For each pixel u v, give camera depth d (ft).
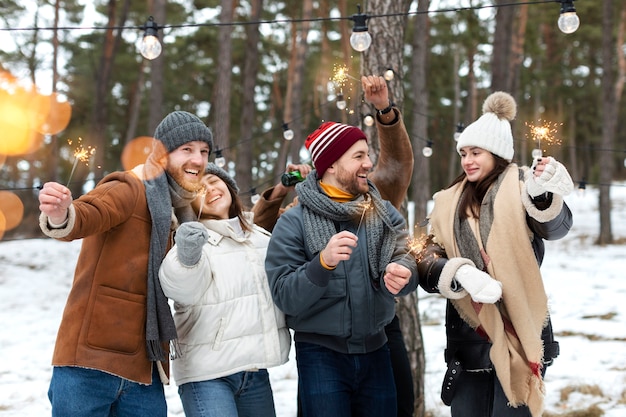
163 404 8.79
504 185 8.86
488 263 8.71
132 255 8.45
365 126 14.12
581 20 91.61
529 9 77.00
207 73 88.94
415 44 47.34
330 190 9.45
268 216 11.30
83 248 8.58
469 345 9.25
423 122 46.93
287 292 8.48
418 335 14.29
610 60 55.06
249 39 52.54
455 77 90.89
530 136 9.41
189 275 8.17
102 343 8.17
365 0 14.52
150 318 8.35
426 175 46.50
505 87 53.57
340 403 8.89
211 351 8.79
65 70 77.05
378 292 9.13
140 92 78.28
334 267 8.18
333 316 8.88
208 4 70.08
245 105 51.78
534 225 8.59
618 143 115.03
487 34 74.79
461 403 9.37
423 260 9.06
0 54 71.41
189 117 9.08
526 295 8.55
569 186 7.89
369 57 14.33
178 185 9.04
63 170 74.54
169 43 78.89
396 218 9.64
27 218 69.77
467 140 9.18
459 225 9.14
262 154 110.01
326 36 69.46
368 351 9.12
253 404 9.37
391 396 9.28
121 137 86.99
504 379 8.51
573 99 114.62
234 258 9.21
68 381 8.18
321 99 79.71
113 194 8.30
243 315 8.97
